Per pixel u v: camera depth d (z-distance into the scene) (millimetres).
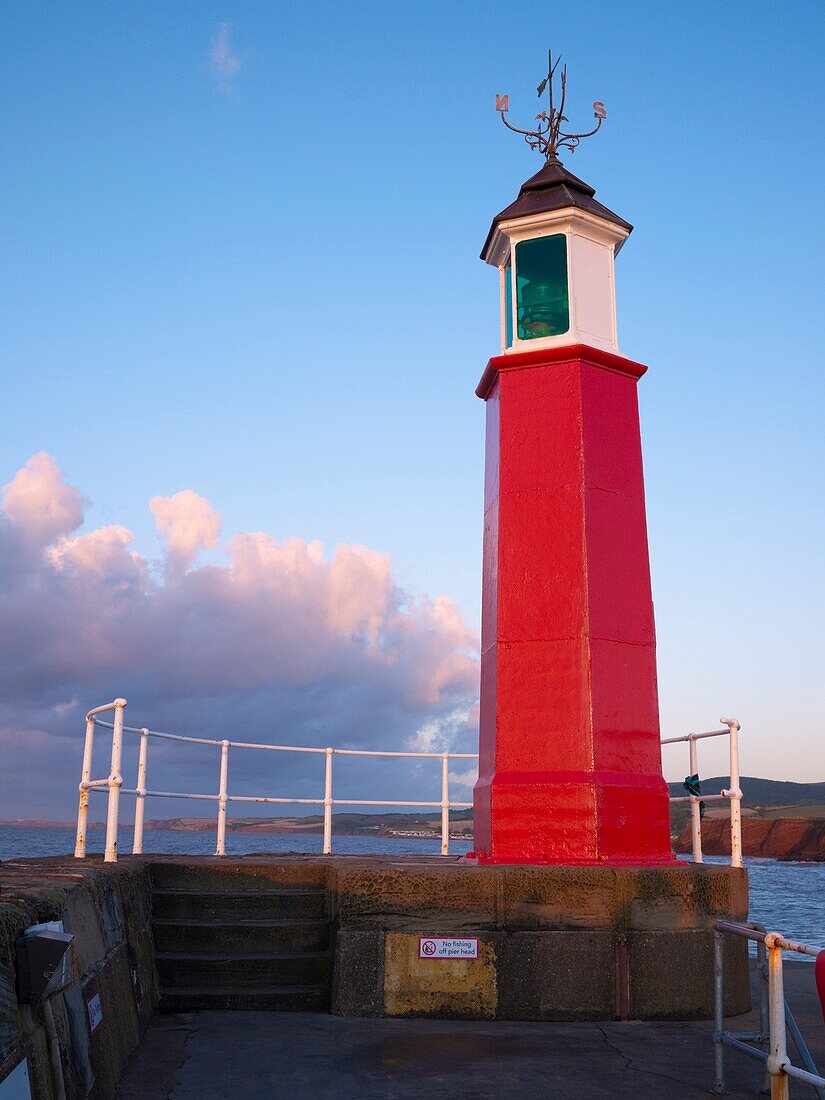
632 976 7762
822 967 4414
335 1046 6707
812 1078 4551
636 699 9094
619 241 10508
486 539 10141
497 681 9188
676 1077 6121
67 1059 4266
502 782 8836
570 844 8531
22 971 3537
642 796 8766
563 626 9094
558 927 7832
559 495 9414
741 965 8250
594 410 9641
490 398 10508
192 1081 5801
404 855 10672
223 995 7844
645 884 7949
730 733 8953
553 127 11000
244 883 8703
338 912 7938
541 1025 7520
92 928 5406
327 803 11086
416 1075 6023
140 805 9719
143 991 7117
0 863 7012
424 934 7770
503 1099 5562
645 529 9633
